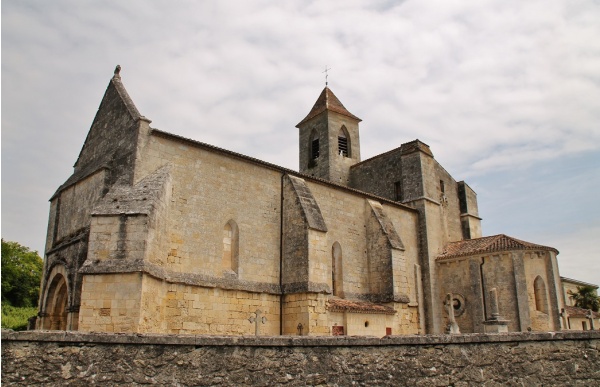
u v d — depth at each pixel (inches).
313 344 386.6
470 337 443.5
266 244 1048.2
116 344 348.5
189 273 890.7
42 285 1020.5
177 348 357.1
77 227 944.9
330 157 1847.9
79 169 1106.1
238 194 1023.6
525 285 1317.7
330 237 1209.4
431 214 1550.2
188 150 955.3
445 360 428.1
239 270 979.3
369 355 401.4
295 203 1073.5
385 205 1416.1
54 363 336.2
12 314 2027.6
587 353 499.2
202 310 892.6
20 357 331.6
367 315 1143.0
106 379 340.5
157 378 347.3
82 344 344.2
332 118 1909.4
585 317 1660.9
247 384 362.6
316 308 995.9
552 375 472.4
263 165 1083.9
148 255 762.8
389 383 399.9
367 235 1318.9
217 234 962.1
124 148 911.0
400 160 1653.5
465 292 1423.5
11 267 2237.9
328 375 383.2
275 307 1021.8
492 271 1374.3
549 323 1309.1
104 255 749.9
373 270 1283.2
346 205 1285.7
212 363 360.5
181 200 916.6
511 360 457.4
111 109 1029.2
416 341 420.5
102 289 729.0
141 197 805.9
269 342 376.5
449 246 1576.0
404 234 1462.8
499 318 1034.1
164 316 828.6
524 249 1338.6
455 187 1772.9
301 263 1019.9
